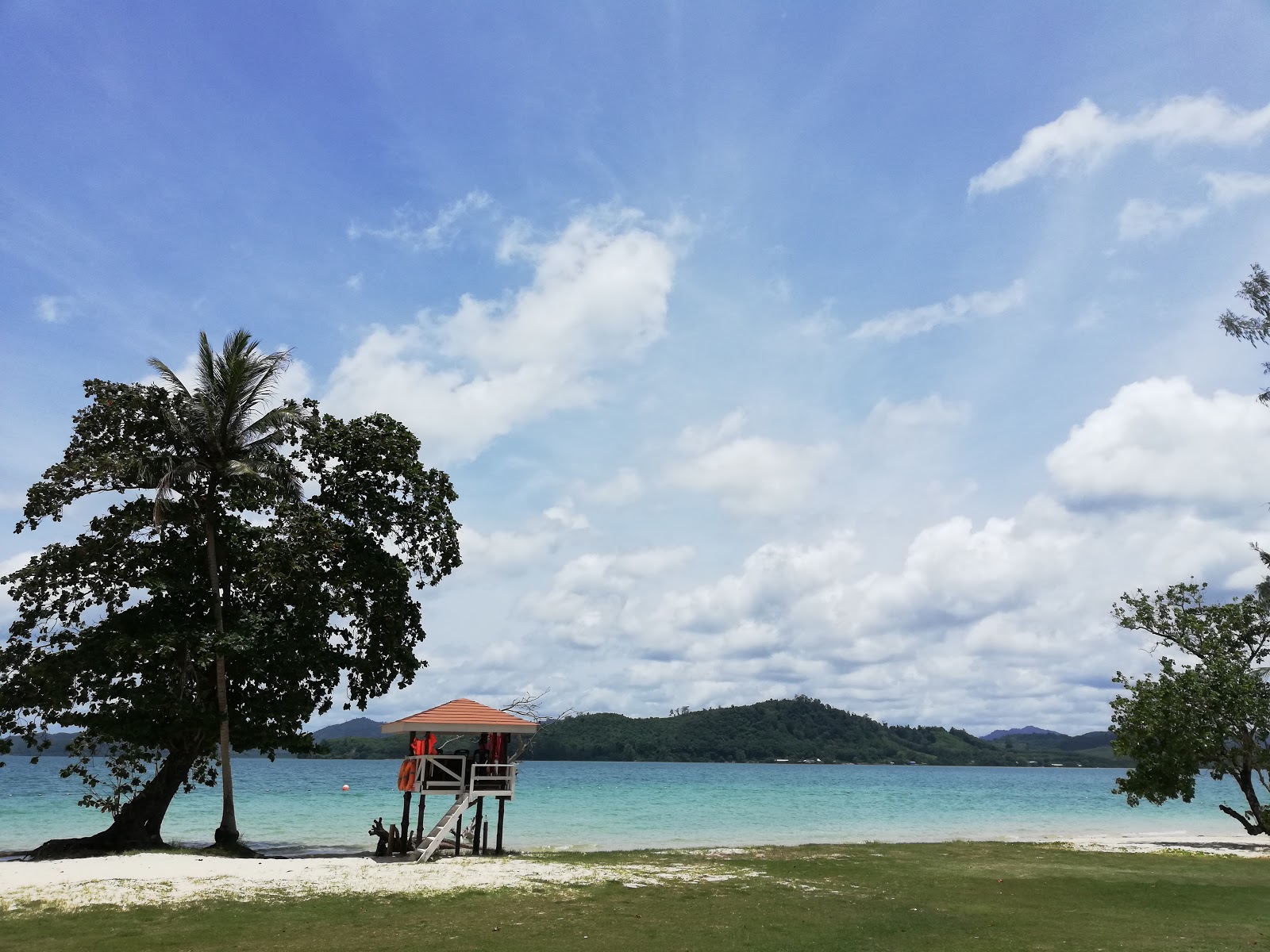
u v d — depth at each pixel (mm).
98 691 25297
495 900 18031
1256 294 22250
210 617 27797
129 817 27000
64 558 26406
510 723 28172
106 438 27828
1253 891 20875
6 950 13219
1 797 56062
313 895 18578
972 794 87375
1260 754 31641
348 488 30422
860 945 14125
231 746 28109
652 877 22109
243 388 29047
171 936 14281
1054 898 19625
